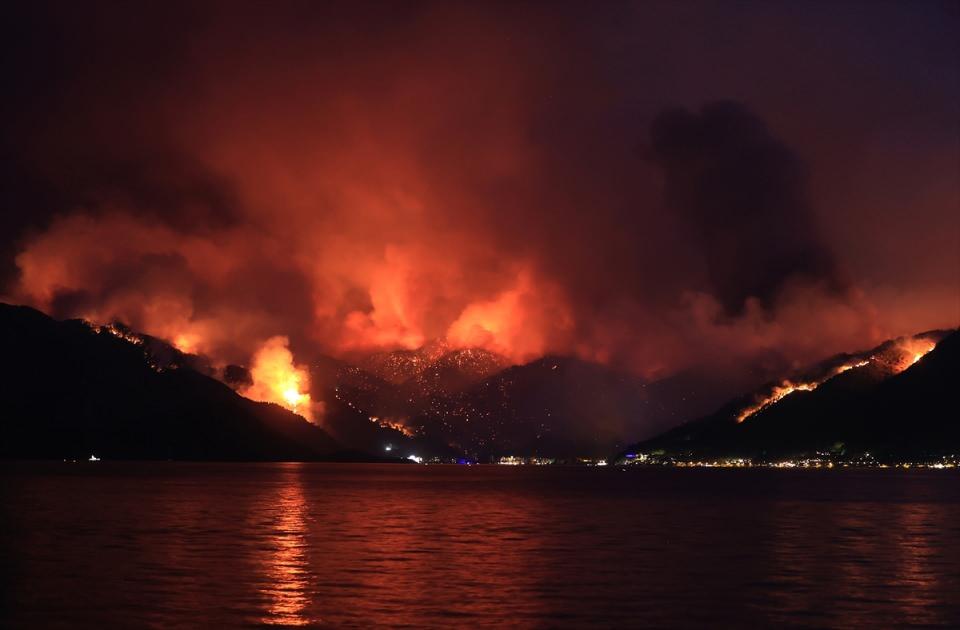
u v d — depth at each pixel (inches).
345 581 2760.8
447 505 6417.3
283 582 2733.8
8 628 2097.7
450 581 2780.5
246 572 2925.7
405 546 3700.8
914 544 3823.8
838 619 2239.2
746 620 2228.1
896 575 2925.7
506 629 2119.8
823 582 2787.9
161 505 5885.8
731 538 4082.2
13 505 5748.0
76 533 4077.3
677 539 4037.9
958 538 4065.0
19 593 2519.7
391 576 2869.1
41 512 5201.8
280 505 6102.4
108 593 2524.6
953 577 2881.4
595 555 3442.4
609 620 2223.2
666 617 2260.1
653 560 3302.2
